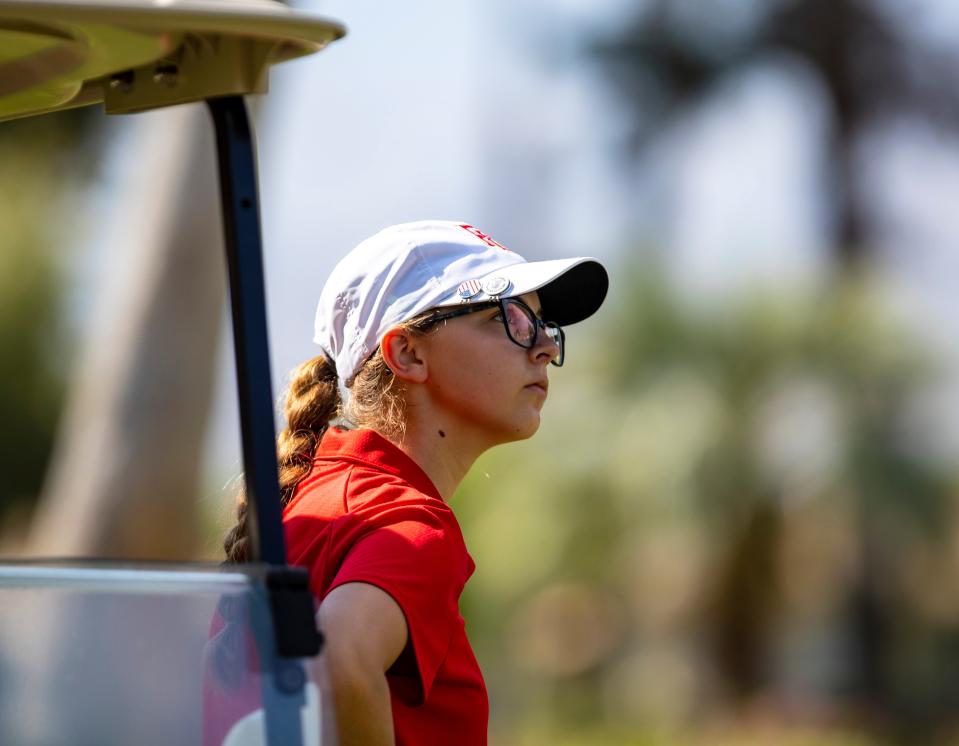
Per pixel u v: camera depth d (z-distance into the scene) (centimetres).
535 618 4953
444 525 769
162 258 2936
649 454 4900
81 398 2981
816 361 4938
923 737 4922
